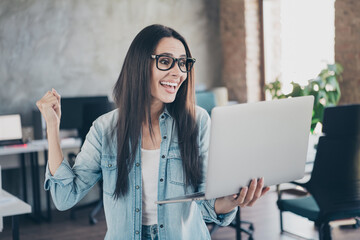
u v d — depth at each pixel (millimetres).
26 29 5801
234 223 4582
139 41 1552
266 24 6715
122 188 1581
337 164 3186
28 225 5297
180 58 1543
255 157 1448
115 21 6297
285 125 1485
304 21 5895
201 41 6949
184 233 1613
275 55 6715
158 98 1555
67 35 6016
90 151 1636
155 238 1606
